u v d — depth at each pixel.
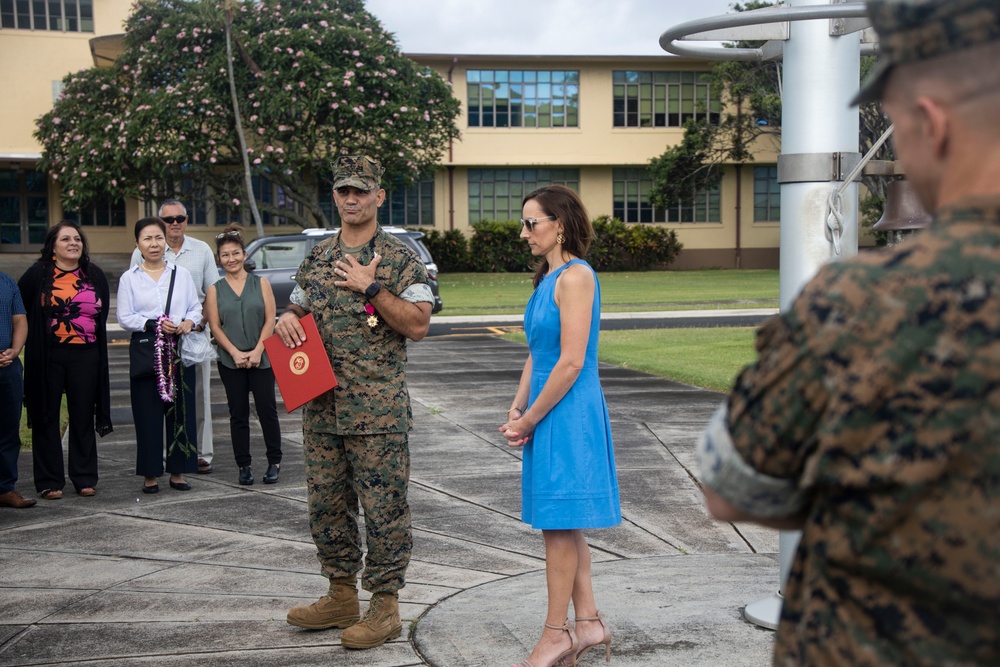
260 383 6.87
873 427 1.17
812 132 3.68
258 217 26.61
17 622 4.21
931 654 1.18
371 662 3.75
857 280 1.21
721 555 5.03
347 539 4.11
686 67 38.47
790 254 3.78
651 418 8.92
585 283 3.44
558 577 3.53
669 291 27.39
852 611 1.23
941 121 1.23
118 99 29.47
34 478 6.62
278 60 27.30
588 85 38.19
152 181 29.17
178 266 6.91
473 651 3.79
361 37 28.28
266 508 6.19
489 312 22.11
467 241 38.19
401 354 4.00
